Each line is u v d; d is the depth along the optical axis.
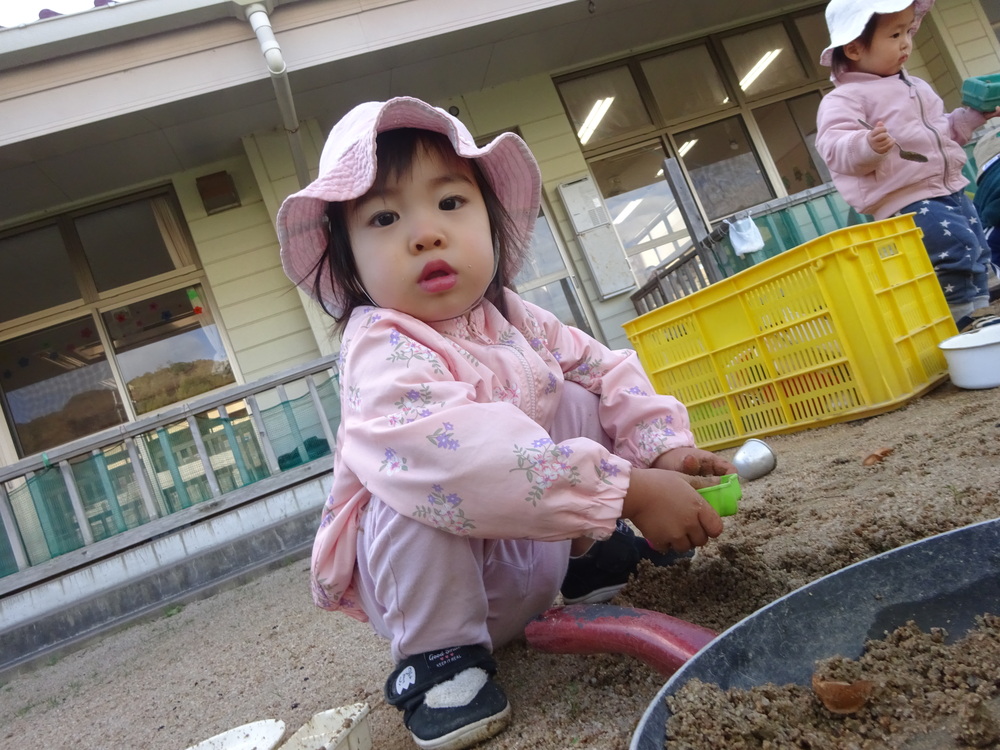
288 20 5.10
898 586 0.88
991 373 2.23
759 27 6.98
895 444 1.92
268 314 5.89
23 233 5.82
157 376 5.84
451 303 1.15
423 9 5.32
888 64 3.02
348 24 5.20
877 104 2.98
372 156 1.10
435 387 1.02
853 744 0.70
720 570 1.27
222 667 2.16
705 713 0.73
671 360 3.10
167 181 5.96
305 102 5.62
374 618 1.20
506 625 1.23
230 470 4.25
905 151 2.90
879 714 0.73
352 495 1.17
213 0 4.83
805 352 2.51
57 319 5.81
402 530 1.03
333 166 1.18
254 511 4.02
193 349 5.89
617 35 6.46
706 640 0.93
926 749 0.67
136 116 4.96
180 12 4.80
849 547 1.27
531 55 6.27
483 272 1.17
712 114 6.82
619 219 6.65
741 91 6.88
